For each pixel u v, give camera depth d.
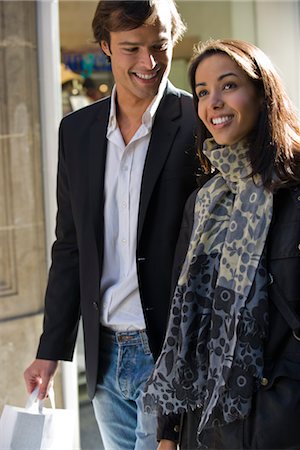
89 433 4.55
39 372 3.30
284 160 2.40
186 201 2.88
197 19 5.17
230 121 2.48
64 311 3.29
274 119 2.44
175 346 2.60
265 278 2.37
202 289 2.54
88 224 3.06
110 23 2.88
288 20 5.01
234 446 2.40
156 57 2.92
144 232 2.95
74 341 3.36
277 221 2.39
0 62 3.92
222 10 5.17
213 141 2.63
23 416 3.07
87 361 3.15
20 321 4.04
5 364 4.01
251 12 5.12
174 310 2.59
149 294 2.96
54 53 4.07
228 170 2.50
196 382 2.54
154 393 2.64
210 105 2.49
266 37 5.08
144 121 2.98
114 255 3.05
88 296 3.09
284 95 2.49
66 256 3.29
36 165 4.05
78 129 3.15
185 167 2.96
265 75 2.46
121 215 3.02
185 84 5.15
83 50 4.93
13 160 3.98
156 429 2.92
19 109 3.98
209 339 2.51
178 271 2.72
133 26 2.83
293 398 2.32
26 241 4.04
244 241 2.40
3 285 3.99
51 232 4.09
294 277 2.35
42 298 4.10
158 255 2.96
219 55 2.48
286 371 2.34
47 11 4.04
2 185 3.96
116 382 3.07
